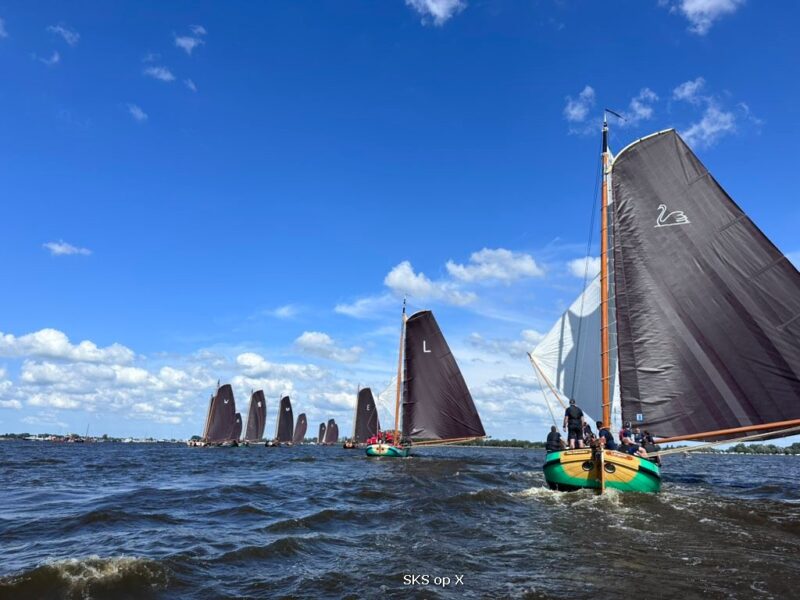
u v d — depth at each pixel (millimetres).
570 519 15391
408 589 9188
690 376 21766
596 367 24797
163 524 14914
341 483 26484
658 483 19469
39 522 15094
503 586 9383
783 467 55406
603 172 24844
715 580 9727
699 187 22391
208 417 112188
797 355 19906
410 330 52250
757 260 20922
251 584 9430
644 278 23141
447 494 21078
